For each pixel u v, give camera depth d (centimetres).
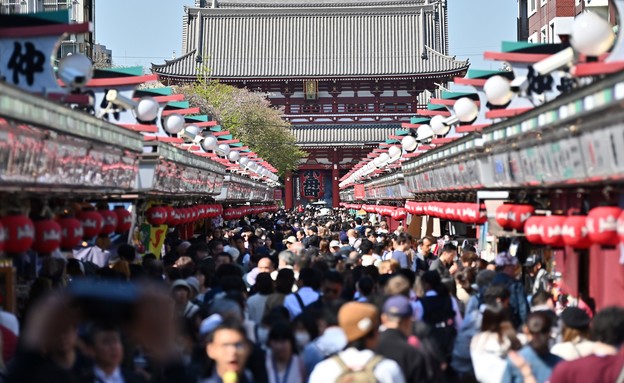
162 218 3189
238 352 1207
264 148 10181
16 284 2034
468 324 1723
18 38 1894
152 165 2816
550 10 6781
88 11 7362
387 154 5209
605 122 1548
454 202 3397
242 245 3494
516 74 2227
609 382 1171
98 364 1075
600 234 1683
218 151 4606
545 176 1958
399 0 15512
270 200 9225
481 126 2591
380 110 14638
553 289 2225
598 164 1627
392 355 1303
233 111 9762
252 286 2262
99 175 2256
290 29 14888
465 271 2252
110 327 1055
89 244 2628
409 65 14500
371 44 14788
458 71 14262
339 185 14088
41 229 1917
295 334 1529
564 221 1933
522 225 2242
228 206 6231
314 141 14462
